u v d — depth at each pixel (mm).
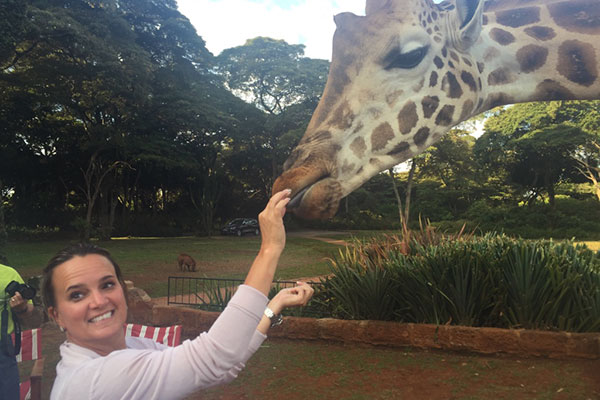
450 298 4863
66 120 28828
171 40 29078
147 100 25031
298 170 1838
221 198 40750
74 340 1079
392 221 37812
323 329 5180
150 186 37656
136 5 28312
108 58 20531
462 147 28734
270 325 1268
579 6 2330
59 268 1084
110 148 27328
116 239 29422
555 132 27953
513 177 33719
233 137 33500
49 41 19188
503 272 4781
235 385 3953
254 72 35812
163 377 898
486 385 3693
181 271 12875
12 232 28266
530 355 4270
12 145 28531
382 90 1926
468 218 31250
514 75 2320
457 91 2084
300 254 16969
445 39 2102
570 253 5402
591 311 4312
